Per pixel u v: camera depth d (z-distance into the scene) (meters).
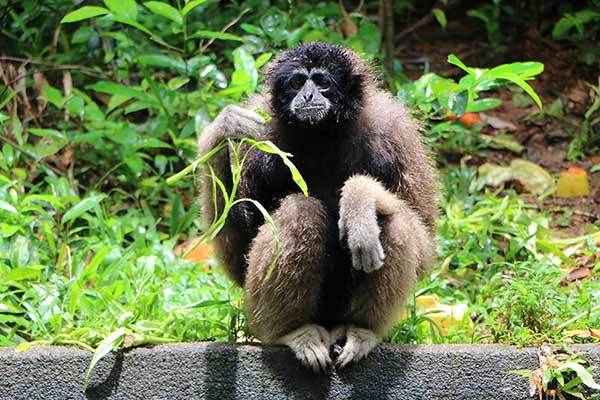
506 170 13.81
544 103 15.68
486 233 11.71
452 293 10.73
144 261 9.95
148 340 8.15
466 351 8.07
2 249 10.35
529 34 16.92
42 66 14.47
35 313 9.02
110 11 11.49
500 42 17.02
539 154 14.77
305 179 8.98
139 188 13.25
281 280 7.96
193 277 10.54
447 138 14.61
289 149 8.95
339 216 8.50
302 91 8.74
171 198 13.04
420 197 8.96
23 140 13.48
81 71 14.43
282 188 8.91
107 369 8.02
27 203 11.65
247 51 13.14
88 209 11.39
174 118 13.23
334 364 8.01
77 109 12.93
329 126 8.84
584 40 16.73
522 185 13.77
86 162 13.73
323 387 8.00
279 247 7.88
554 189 13.66
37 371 7.97
